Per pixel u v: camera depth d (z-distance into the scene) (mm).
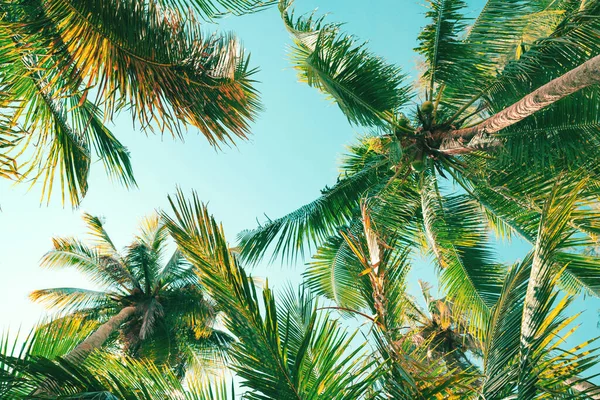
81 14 3627
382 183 8789
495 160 7223
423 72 7777
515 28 6930
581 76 3963
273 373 2723
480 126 6215
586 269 6750
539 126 6605
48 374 3066
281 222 8984
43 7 3756
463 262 8148
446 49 7184
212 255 2891
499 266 8016
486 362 2746
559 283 6977
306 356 3309
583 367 2250
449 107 7906
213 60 4453
